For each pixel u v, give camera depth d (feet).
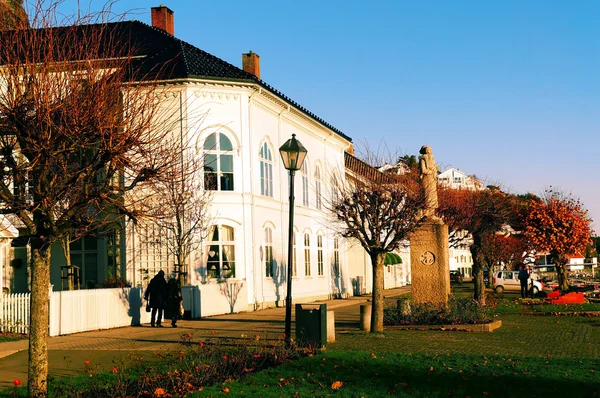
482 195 122.52
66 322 71.82
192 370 41.39
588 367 45.32
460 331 70.23
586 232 164.86
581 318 87.92
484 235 110.83
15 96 35.01
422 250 78.18
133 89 40.60
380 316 68.90
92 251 104.94
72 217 36.47
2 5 40.16
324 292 147.33
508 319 86.79
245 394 36.22
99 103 35.65
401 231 68.28
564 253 165.89
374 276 69.46
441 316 73.41
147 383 38.24
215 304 98.99
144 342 63.87
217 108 104.63
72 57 39.17
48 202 34.53
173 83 101.35
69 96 35.55
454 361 47.78
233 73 107.76
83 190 36.65
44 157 34.50
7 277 104.01
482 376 41.73
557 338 64.85
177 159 41.42
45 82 35.47
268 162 118.73
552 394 36.47
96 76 37.60
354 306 122.83
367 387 38.11
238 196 106.52
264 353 48.24
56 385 38.24
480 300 105.50
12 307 70.44
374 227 68.85
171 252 93.91
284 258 124.67
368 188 71.92
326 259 150.10
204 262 103.09
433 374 42.29
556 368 44.73
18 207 34.60
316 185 146.41
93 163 36.19
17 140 35.70
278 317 94.84
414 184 79.25
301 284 134.00
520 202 177.99
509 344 59.93
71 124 34.60
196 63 104.73
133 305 83.35
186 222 95.45
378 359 48.11
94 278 104.53
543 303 118.21
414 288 78.07
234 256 106.32
